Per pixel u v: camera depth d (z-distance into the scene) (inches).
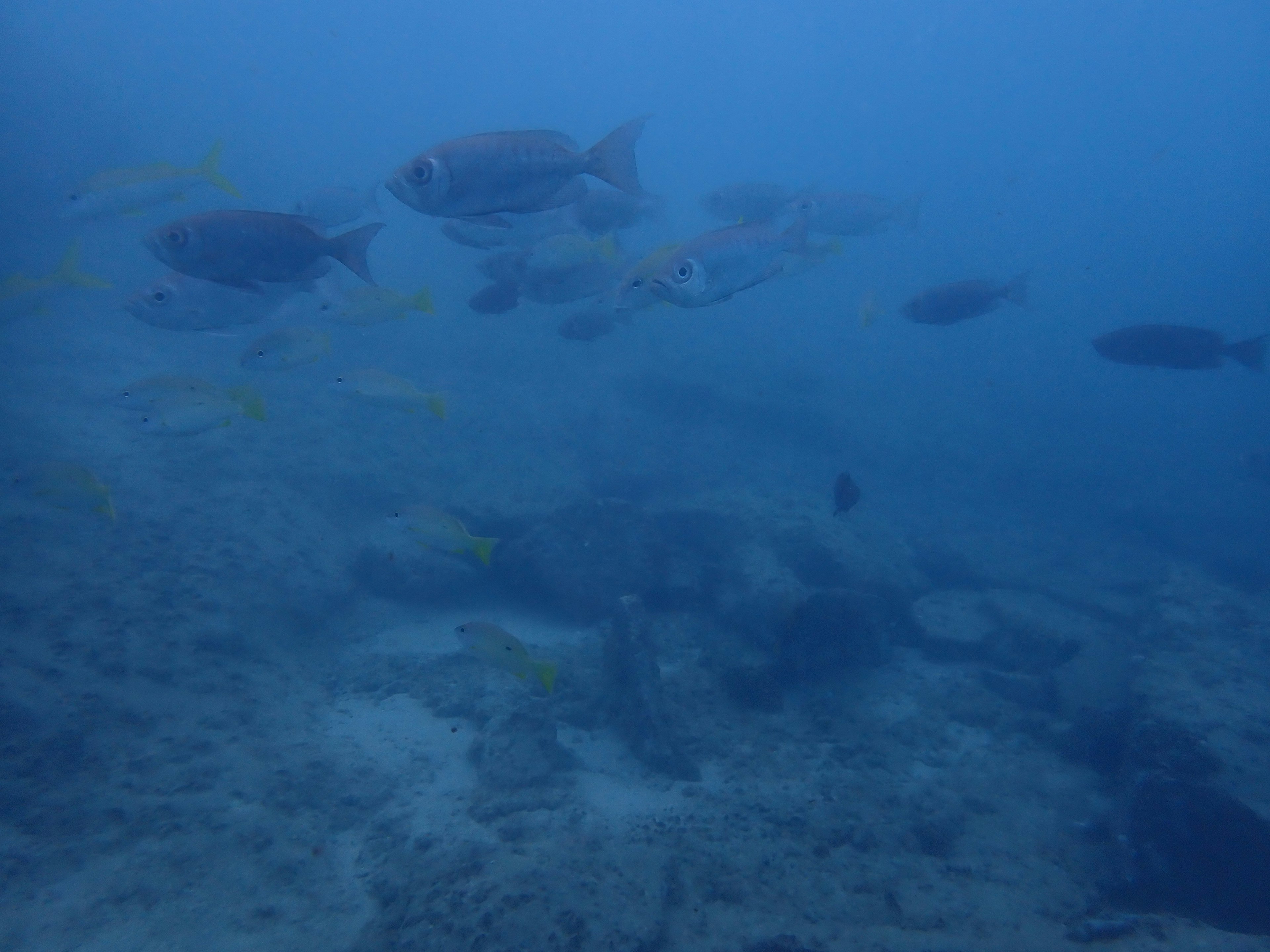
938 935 164.9
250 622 271.1
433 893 160.6
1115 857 204.7
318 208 321.4
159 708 212.1
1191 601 350.6
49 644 210.4
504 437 545.0
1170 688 268.1
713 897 181.2
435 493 410.9
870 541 427.5
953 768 264.1
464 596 355.3
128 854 164.7
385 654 300.0
